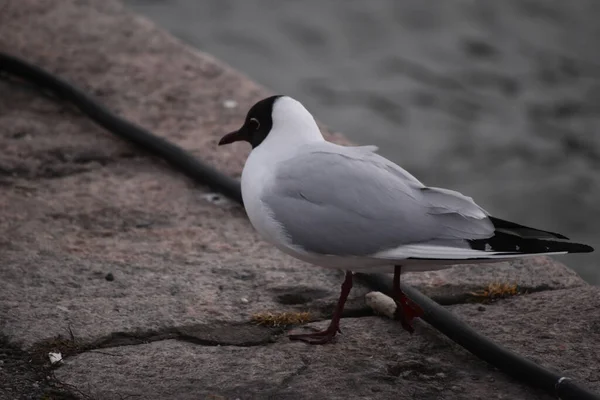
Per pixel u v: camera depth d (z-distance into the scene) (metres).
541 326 8.76
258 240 10.45
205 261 9.95
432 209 7.95
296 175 8.23
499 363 8.12
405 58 25.94
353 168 8.15
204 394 7.84
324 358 8.34
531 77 25.12
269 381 8.00
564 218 19.75
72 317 8.81
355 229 7.96
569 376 8.03
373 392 7.88
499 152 22.03
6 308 8.90
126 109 13.31
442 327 8.54
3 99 13.43
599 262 18.70
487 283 9.51
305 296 9.36
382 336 8.68
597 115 23.52
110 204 11.05
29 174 11.62
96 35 15.38
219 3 29.17
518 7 28.72
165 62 14.70
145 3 29.14
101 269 9.69
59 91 13.37
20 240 10.16
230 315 8.97
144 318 8.85
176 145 12.03
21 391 7.91
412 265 8.14
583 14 28.47
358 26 27.59
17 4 16.17
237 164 12.04
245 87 14.10
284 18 28.19
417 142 22.30
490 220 7.88
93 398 7.79
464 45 26.61
